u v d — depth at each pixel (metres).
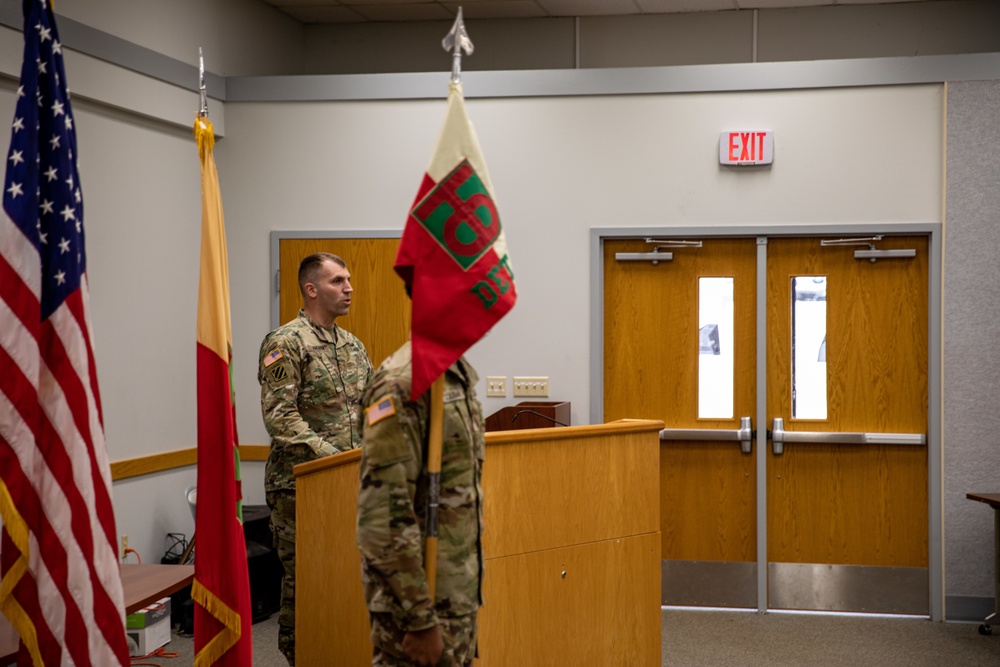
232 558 2.98
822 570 5.56
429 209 2.10
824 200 5.46
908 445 5.47
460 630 2.11
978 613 5.32
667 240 5.65
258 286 5.93
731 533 5.65
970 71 5.30
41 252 2.39
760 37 6.71
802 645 4.88
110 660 2.36
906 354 5.48
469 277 2.08
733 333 5.65
